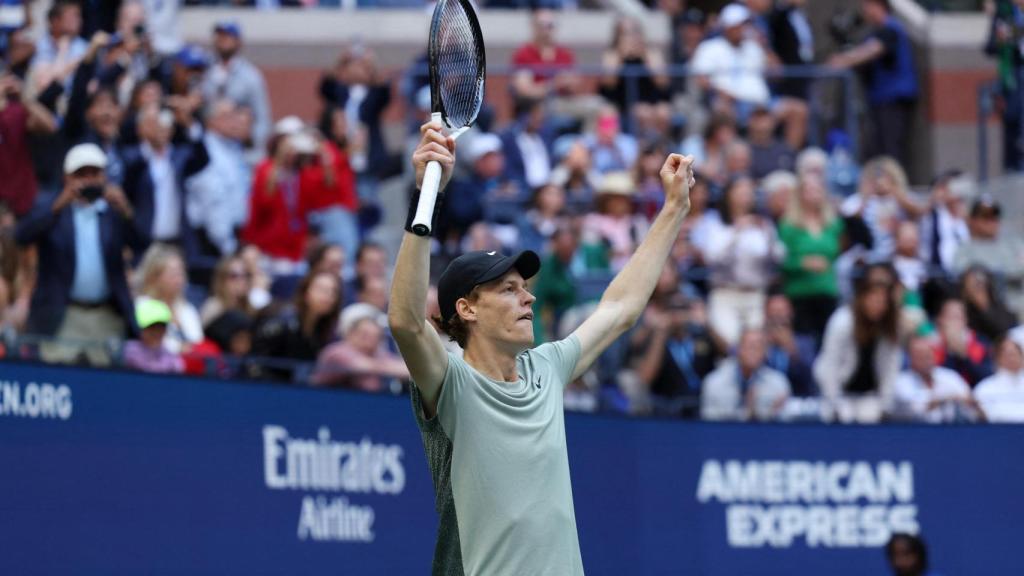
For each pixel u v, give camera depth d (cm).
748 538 1802
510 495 902
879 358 1977
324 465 1606
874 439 1820
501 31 3062
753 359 1936
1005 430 1831
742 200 2234
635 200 2367
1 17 2248
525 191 2367
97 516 1452
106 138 2031
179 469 1508
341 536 1612
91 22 2294
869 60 2839
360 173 2442
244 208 2238
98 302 1689
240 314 1786
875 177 2434
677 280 2023
